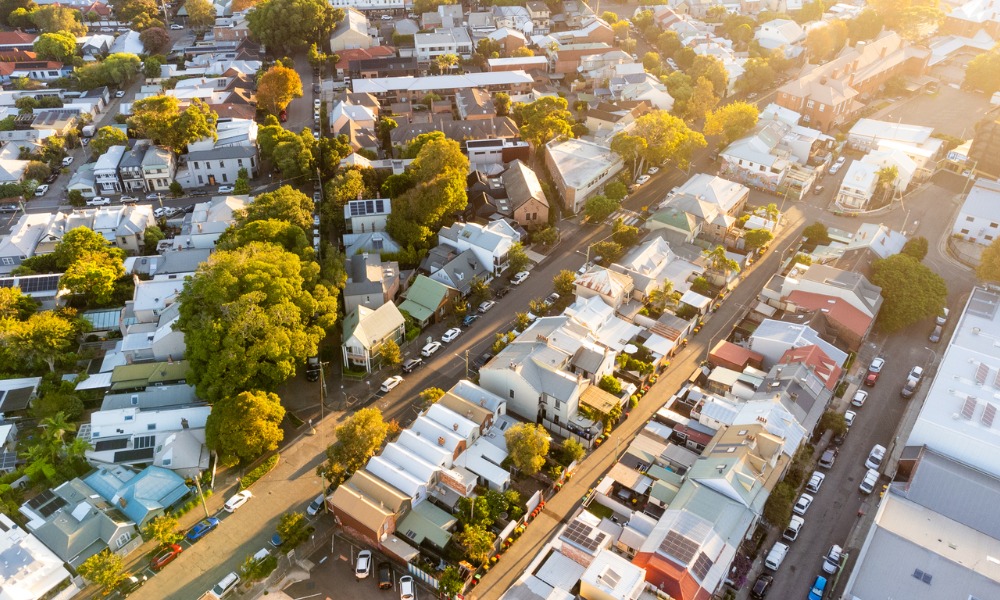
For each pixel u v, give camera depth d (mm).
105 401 111000
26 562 86625
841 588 88625
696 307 130625
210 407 109375
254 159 183125
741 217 159125
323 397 117250
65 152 194125
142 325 126812
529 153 188625
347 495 94062
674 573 82562
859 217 165375
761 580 88438
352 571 91125
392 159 180750
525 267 147375
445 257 144875
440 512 95750
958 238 156125
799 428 103312
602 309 127875
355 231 154125
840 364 117938
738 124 186625
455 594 86000
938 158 188875
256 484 102250
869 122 199625
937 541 86438
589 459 106250
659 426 108875
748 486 92375
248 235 133250
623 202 170250
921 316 128375
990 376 109500
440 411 106812
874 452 105375
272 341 106438
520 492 100812
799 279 133625
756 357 121312
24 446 108375
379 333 123062
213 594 86875
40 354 118500
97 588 89812
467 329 131750
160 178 178500
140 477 99375
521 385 109188
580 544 89062
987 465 98062
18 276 135750
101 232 152000
